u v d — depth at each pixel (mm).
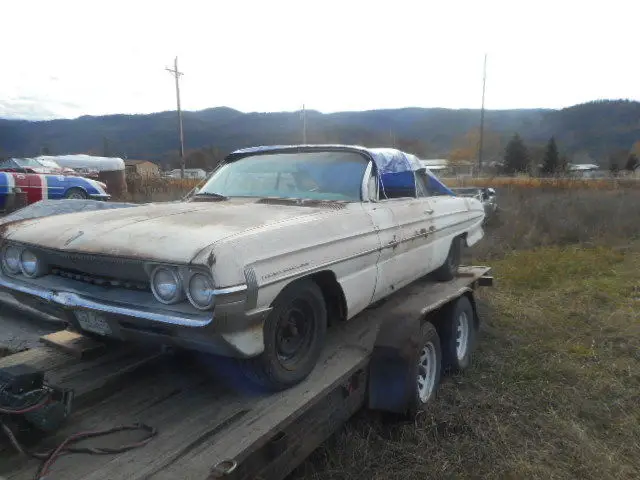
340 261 3164
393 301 4395
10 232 3137
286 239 2754
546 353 5152
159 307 2504
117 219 3004
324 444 3293
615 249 10508
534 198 16250
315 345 3107
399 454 3332
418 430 3541
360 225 3430
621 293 7328
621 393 4340
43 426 2330
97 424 2570
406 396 3396
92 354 3270
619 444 3609
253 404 2740
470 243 5852
